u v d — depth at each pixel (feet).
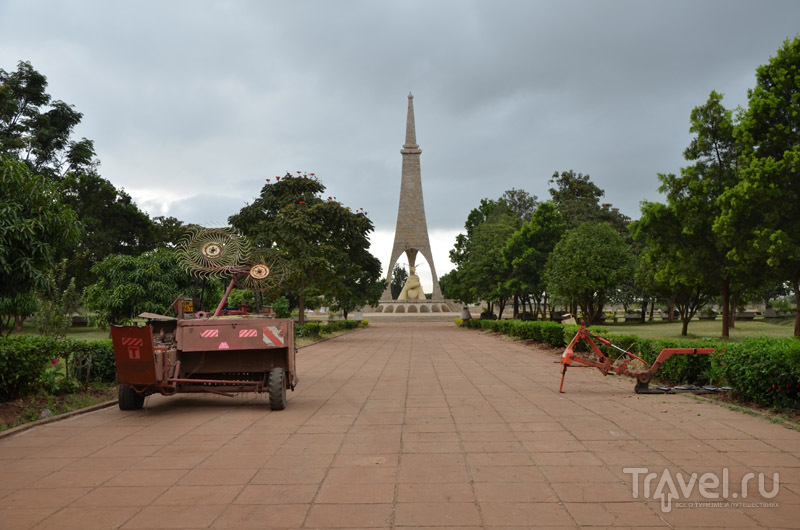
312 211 90.12
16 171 29.17
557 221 121.70
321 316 231.30
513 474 17.29
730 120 72.84
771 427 23.08
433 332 120.98
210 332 29.43
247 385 29.60
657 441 21.08
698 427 23.29
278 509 14.62
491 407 28.73
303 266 84.99
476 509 14.43
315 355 63.67
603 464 18.22
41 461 19.45
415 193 222.07
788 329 100.22
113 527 13.56
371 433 23.21
